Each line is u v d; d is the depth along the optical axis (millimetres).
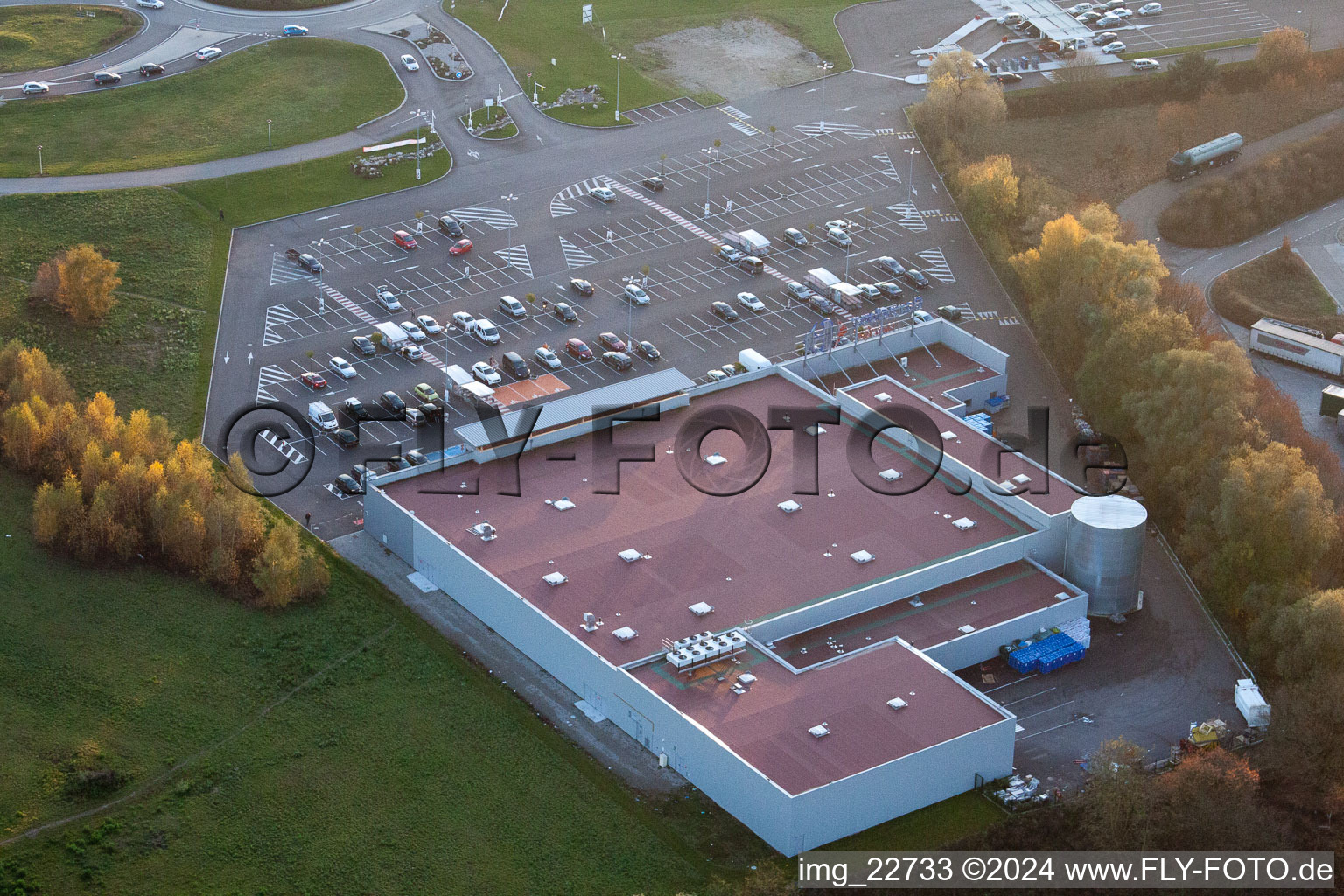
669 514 187250
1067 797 155000
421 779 156625
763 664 163750
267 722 163000
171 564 183750
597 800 154000
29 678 165625
